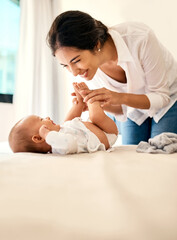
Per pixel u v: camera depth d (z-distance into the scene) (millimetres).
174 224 408
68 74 3170
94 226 378
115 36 1237
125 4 2617
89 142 1094
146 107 1276
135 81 1396
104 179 579
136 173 648
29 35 2953
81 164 752
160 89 1328
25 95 2877
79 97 1394
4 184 554
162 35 2371
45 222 385
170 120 1414
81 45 1053
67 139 1041
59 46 1063
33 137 1131
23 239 352
